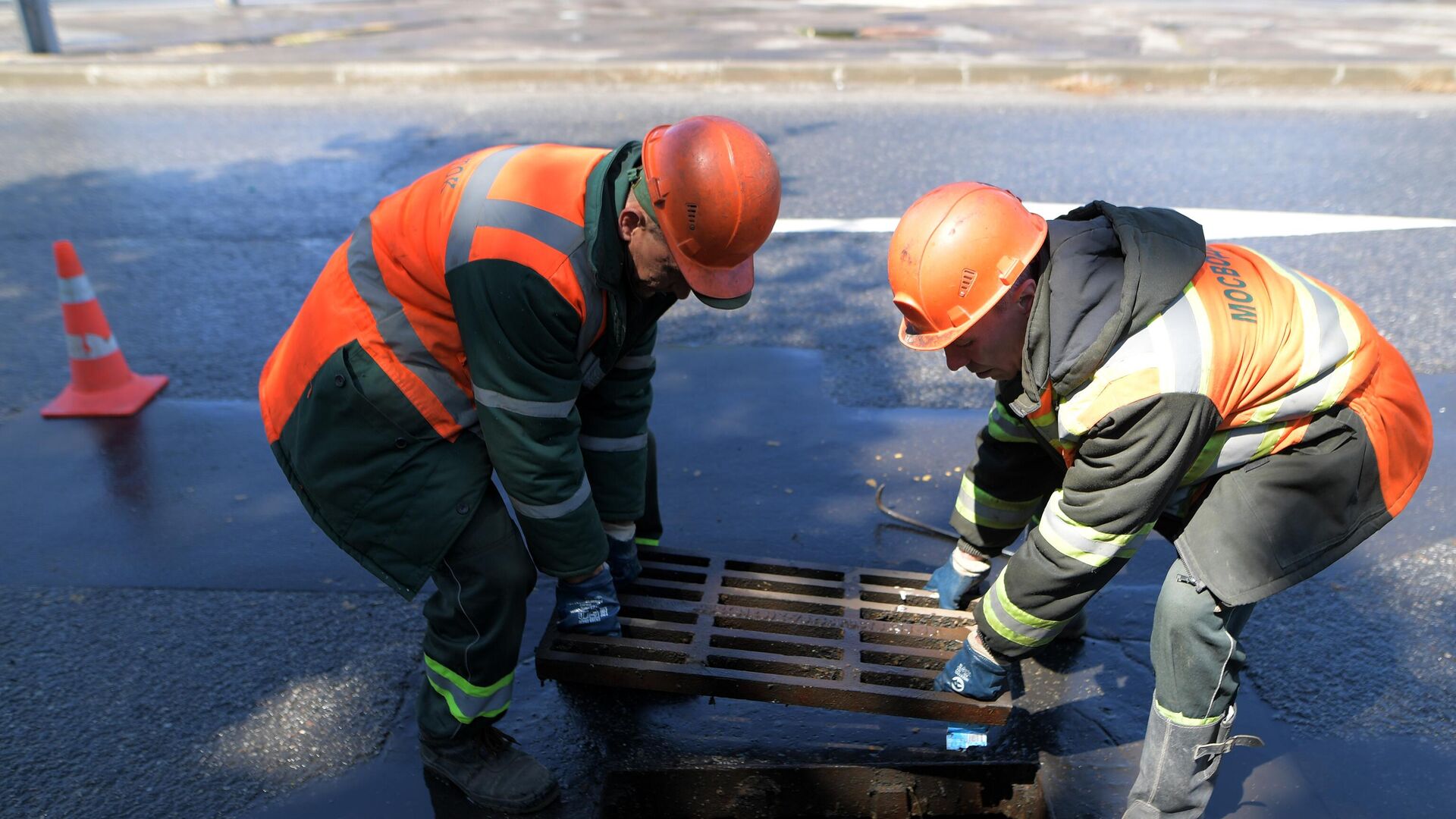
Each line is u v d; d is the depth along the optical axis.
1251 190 5.78
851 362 4.07
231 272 4.91
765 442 3.55
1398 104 7.75
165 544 3.08
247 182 6.15
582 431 2.38
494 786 2.17
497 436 1.90
